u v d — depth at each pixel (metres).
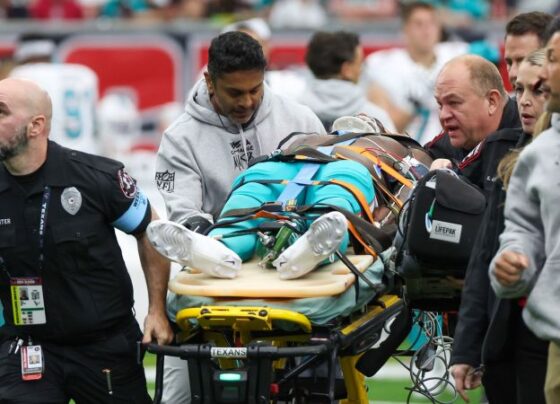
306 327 18.31
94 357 19.81
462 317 17.59
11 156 19.06
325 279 18.53
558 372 16.11
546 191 16.06
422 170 22.00
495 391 17.62
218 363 19.44
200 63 41.00
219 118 21.86
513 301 16.95
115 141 40.28
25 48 40.72
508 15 46.66
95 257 19.48
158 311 19.80
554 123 16.28
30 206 19.28
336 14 47.91
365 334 19.47
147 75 40.91
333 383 18.39
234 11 47.28
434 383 22.94
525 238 16.38
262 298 18.36
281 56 40.53
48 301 19.47
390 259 20.11
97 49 40.81
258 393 18.19
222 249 18.66
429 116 37.38
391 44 40.66
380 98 37.50
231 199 20.12
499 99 21.53
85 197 19.38
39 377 19.61
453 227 19.03
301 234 19.27
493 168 20.17
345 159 20.77
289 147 21.31
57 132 37.78
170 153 21.92
